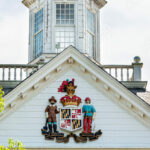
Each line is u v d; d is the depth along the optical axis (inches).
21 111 1507.1
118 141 1497.3
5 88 1720.0
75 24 1897.1
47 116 1494.8
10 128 1497.3
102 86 1521.9
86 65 1519.4
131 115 1510.8
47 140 1488.7
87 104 1504.7
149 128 1504.7
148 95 1665.8
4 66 1726.1
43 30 1900.8
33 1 1957.4
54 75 1525.6
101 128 1503.4
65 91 1520.7
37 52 1932.8
